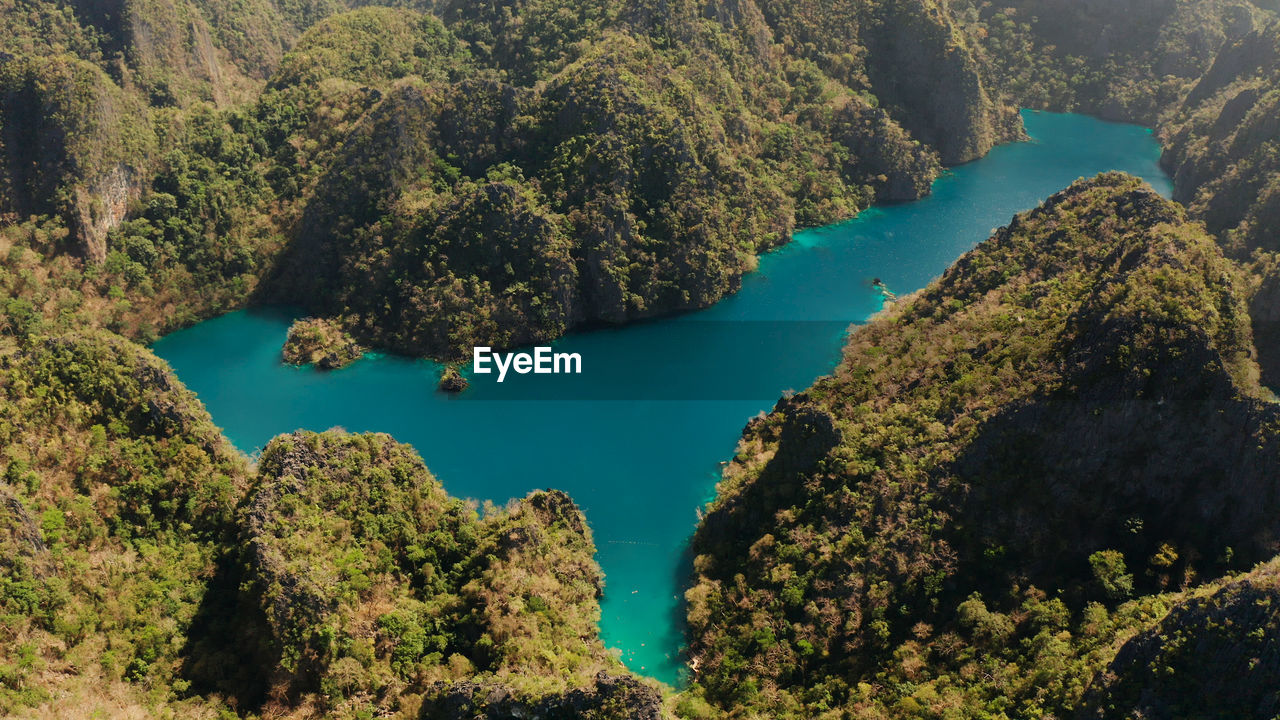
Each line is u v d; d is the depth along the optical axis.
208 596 103.75
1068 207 140.38
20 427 108.56
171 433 116.75
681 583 115.56
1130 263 115.06
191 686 94.38
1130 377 99.75
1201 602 79.00
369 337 174.00
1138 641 80.81
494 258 175.12
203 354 171.75
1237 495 97.44
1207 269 109.50
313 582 97.31
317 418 150.38
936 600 98.50
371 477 114.50
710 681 99.19
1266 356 147.25
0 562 92.88
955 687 90.81
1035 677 87.50
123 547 106.62
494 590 103.81
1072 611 94.38
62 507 104.62
